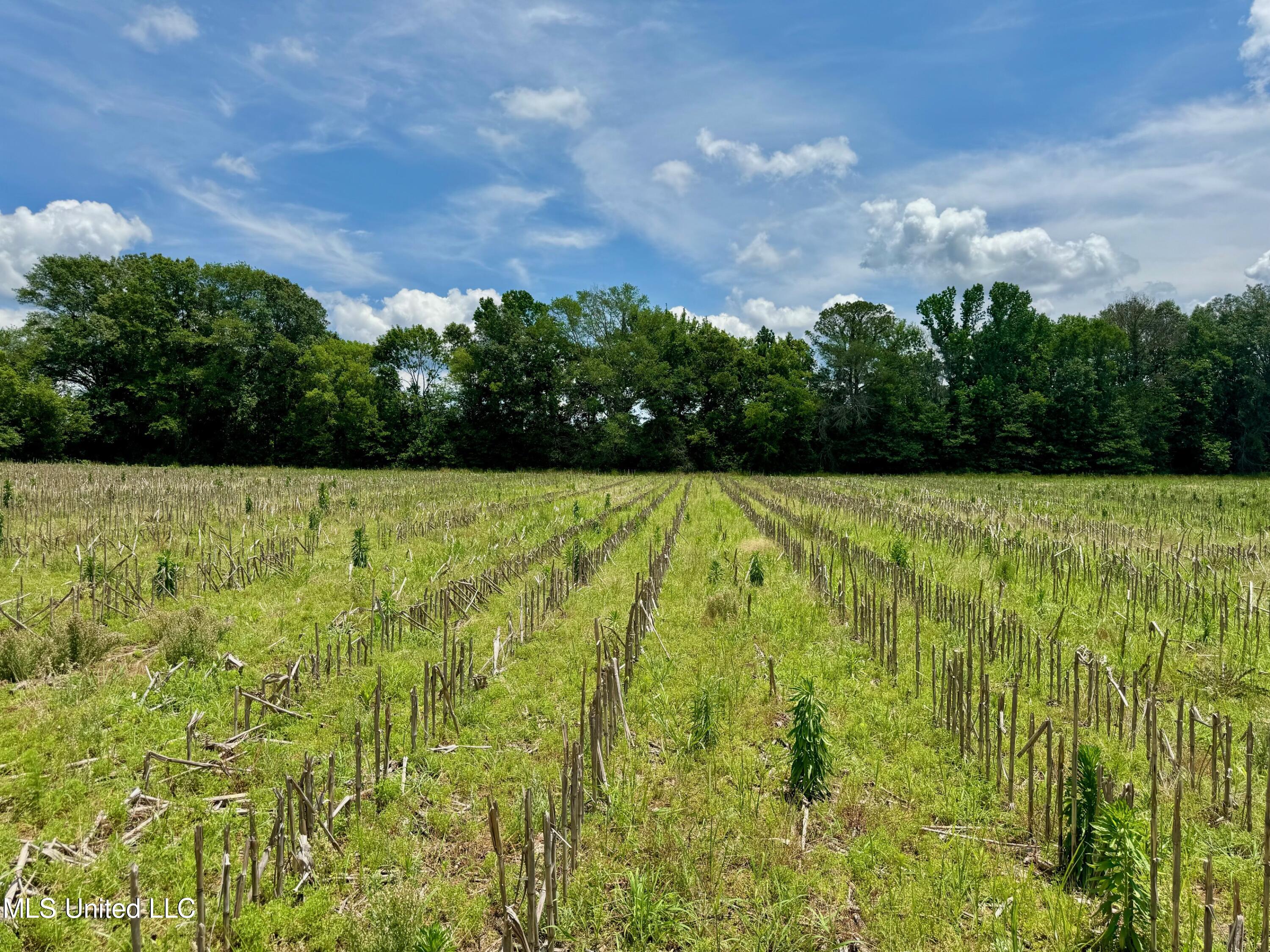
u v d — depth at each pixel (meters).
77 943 4.16
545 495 30.78
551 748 6.57
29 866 4.81
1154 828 3.74
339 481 37.59
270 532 17.72
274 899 4.52
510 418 66.94
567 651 9.11
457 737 6.82
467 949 4.23
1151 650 8.98
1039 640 8.06
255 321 62.56
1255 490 38.34
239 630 9.84
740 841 5.14
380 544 16.47
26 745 6.40
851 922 4.45
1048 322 78.88
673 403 68.69
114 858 4.88
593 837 5.19
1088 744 6.55
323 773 6.04
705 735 6.62
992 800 5.72
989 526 18.34
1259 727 6.42
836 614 10.72
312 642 9.50
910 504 26.91
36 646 8.20
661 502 28.06
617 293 72.19
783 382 64.19
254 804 5.61
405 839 5.16
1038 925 4.31
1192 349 67.81
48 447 53.00
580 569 12.87
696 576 13.24
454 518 20.17
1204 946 3.53
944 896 4.56
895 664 8.34
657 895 4.56
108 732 6.66
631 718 7.30
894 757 6.53
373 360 69.75
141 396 57.56
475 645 9.42
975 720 7.08
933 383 73.75
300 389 63.72
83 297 59.03
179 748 6.46
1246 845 4.99
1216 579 11.66
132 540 15.71
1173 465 68.88
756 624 10.30
